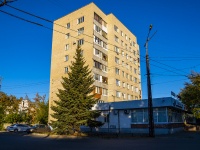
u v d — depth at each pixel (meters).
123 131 32.31
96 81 44.22
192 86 35.25
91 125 27.59
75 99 27.19
